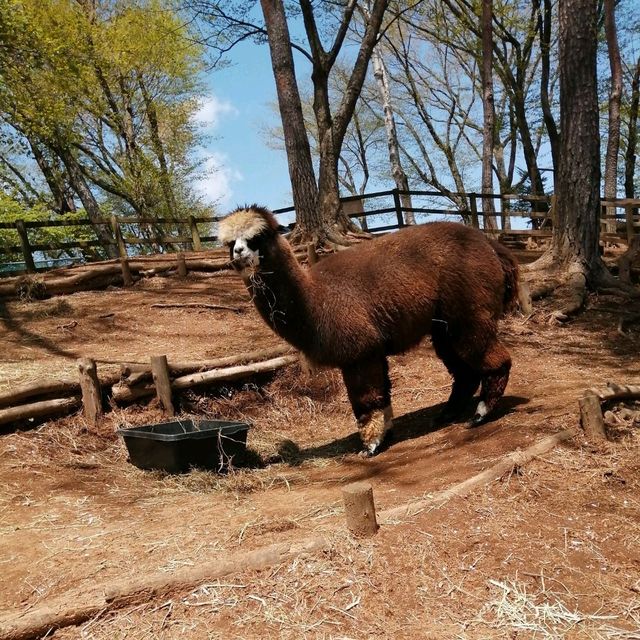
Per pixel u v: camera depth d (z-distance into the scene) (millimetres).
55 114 20297
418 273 5777
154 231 28250
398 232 6207
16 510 4918
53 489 5375
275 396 7836
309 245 11477
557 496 4176
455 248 5895
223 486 5539
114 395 6938
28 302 12070
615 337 9688
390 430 6109
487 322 5867
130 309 11508
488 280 5867
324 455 6277
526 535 3768
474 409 6656
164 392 7055
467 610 3182
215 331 10266
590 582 3373
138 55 25594
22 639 3174
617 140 21469
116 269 13289
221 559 3576
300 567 3518
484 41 20938
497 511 4012
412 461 5309
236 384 7789
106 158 29641
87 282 12938
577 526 3850
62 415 6684
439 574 3434
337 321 5598
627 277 12320
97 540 4305
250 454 6461
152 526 4523
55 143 23969
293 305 5609
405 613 3168
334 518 4215
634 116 27812
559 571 3451
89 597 3371
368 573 3441
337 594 3305
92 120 28922
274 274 5531
